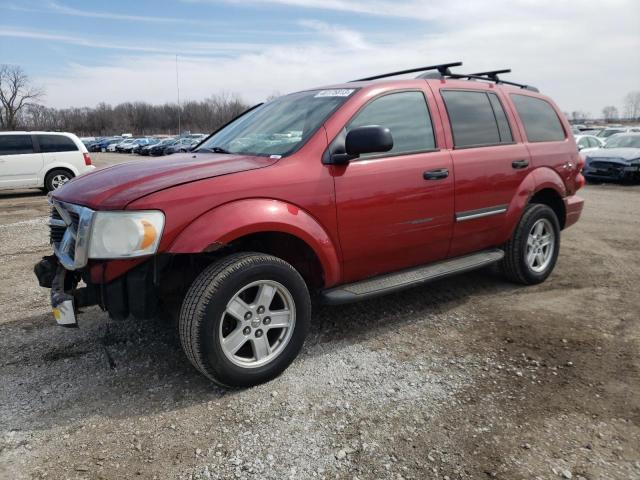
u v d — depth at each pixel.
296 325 3.16
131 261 2.79
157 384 3.11
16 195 14.60
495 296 4.61
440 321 4.04
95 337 3.80
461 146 4.11
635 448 2.45
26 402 2.92
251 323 3.01
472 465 2.35
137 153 47.75
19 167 13.65
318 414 2.77
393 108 3.74
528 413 2.75
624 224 8.34
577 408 2.79
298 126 3.56
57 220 3.30
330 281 3.40
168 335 3.82
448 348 3.55
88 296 2.96
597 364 3.29
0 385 3.12
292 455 2.43
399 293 4.69
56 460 2.41
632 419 2.68
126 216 2.70
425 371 3.22
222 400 2.92
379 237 3.57
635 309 4.25
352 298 3.40
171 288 3.21
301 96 4.03
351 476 2.29
